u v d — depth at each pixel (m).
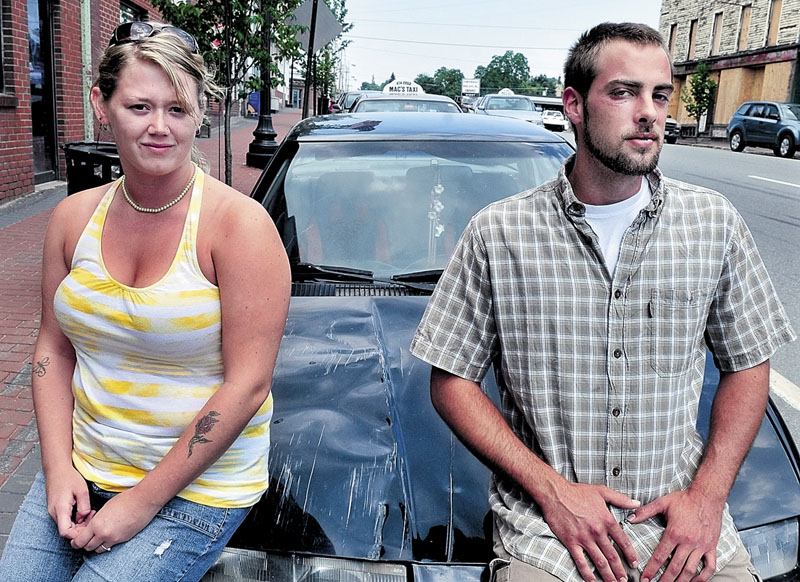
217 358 1.82
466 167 3.65
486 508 2.04
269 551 1.98
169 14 7.77
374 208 3.46
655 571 1.78
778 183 14.48
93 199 1.88
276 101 42.66
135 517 1.74
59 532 1.80
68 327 1.84
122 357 1.83
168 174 1.74
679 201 1.85
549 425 1.86
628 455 1.83
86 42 12.21
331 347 2.70
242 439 1.88
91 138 12.54
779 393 4.67
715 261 1.83
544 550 1.79
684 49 43.59
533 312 1.85
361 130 3.91
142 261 1.77
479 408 1.93
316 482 2.10
